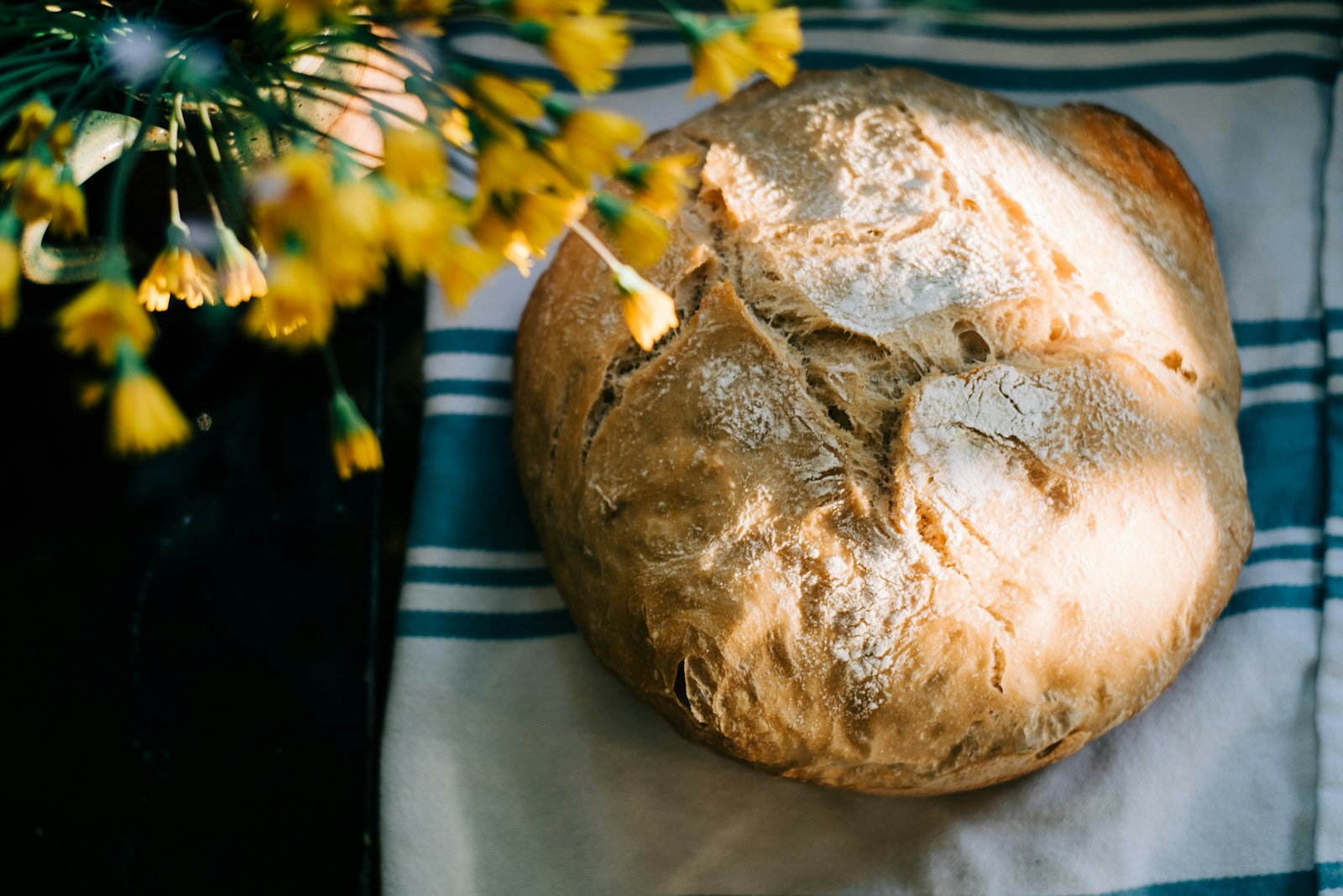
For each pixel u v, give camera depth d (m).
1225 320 0.64
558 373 0.61
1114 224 0.62
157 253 0.61
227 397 0.65
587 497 0.59
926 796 0.62
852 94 0.63
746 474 0.57
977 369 0.58
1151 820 0.63
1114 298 0.60
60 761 0.63
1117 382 0.59
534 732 0.64
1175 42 0.69
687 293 0.60
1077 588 0.58
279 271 0.41
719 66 0.46
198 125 0.51
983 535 0.57
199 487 0.65
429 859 0.63
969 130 0.62
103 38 0.47
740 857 0.63
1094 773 0.63
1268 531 0.65
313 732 0.64
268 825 0.63
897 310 0.59
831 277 0.59
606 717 0.64
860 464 0.58
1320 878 0.61
